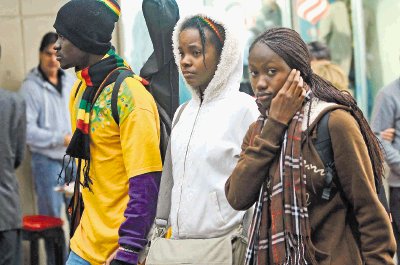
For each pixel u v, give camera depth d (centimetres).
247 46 1762
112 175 890
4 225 1398
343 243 687
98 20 896
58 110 1761
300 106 696
